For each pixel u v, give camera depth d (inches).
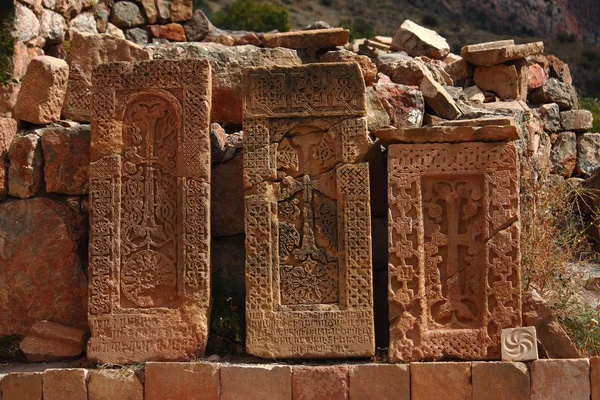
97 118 289.6
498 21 1266.0
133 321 279.1
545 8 1273.4
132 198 286.7
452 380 258.5
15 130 312.3
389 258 275.4
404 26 432.1
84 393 264.4
